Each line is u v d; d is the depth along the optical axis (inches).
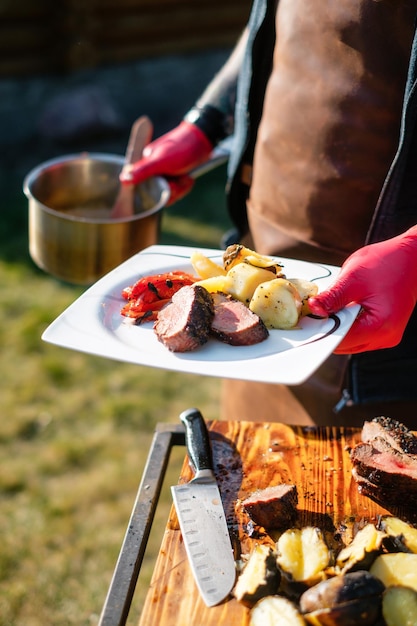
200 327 34.2
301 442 38.3
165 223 116.0
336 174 43.1
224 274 38.4
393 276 36.5
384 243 38.0
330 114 42.5
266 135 46.5
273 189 46.7
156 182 51.7
